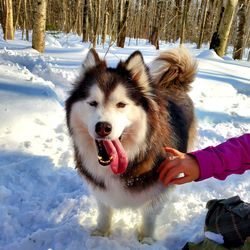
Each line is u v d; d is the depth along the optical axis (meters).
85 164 0.74
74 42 4.58
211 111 1.75
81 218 0.86
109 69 0.74
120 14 3.92
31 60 2.26
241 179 1.10
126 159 0.65
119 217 0.89
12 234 0.83
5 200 0.94
